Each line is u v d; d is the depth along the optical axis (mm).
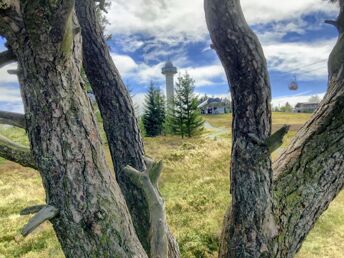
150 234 2428
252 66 2754
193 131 36031
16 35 1922
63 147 1988
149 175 2512
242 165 2734
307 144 2779
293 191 2705
